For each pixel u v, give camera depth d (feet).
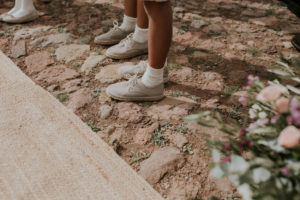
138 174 5.10
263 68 7.79
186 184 4.94
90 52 8.43
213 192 4.80
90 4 11.35
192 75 7.55
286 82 7.06
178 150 5.52
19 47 8.60
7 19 9.57
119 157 5.33
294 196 2.60
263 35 9.39
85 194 4.72
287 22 10.21
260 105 3.45
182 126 6.01
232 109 6.44
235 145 3.29
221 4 11.63
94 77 7.47
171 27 5.64
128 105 6.57
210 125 3.26
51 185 4.84
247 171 2.68
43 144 5.55
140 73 7.06
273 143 2.89
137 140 5.74
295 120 2.72
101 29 9.58
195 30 9.64
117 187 4.83
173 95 6.87
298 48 8.43
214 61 8.12
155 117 6.24
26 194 4.69
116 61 8.04
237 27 9.87
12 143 5.54
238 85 7.21
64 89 7.07
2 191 4.72
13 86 6.95
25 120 6.05
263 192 2.77
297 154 2.69
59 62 8.05
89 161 5.24
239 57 8.27
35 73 7.62
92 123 6.13
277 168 2.74
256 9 11.21
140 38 7.84
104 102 6.66
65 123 6.00
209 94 6.92
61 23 9.94
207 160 5.33
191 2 11.72
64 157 5.31
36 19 10.12
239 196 4.71
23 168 5.10
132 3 8.01
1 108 6.31
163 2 5.29
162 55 5.91
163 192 4.83
